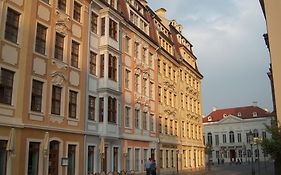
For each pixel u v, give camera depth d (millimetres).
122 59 34344
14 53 21531
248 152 103250
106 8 31078
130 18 37344
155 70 42219
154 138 39938
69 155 25531
